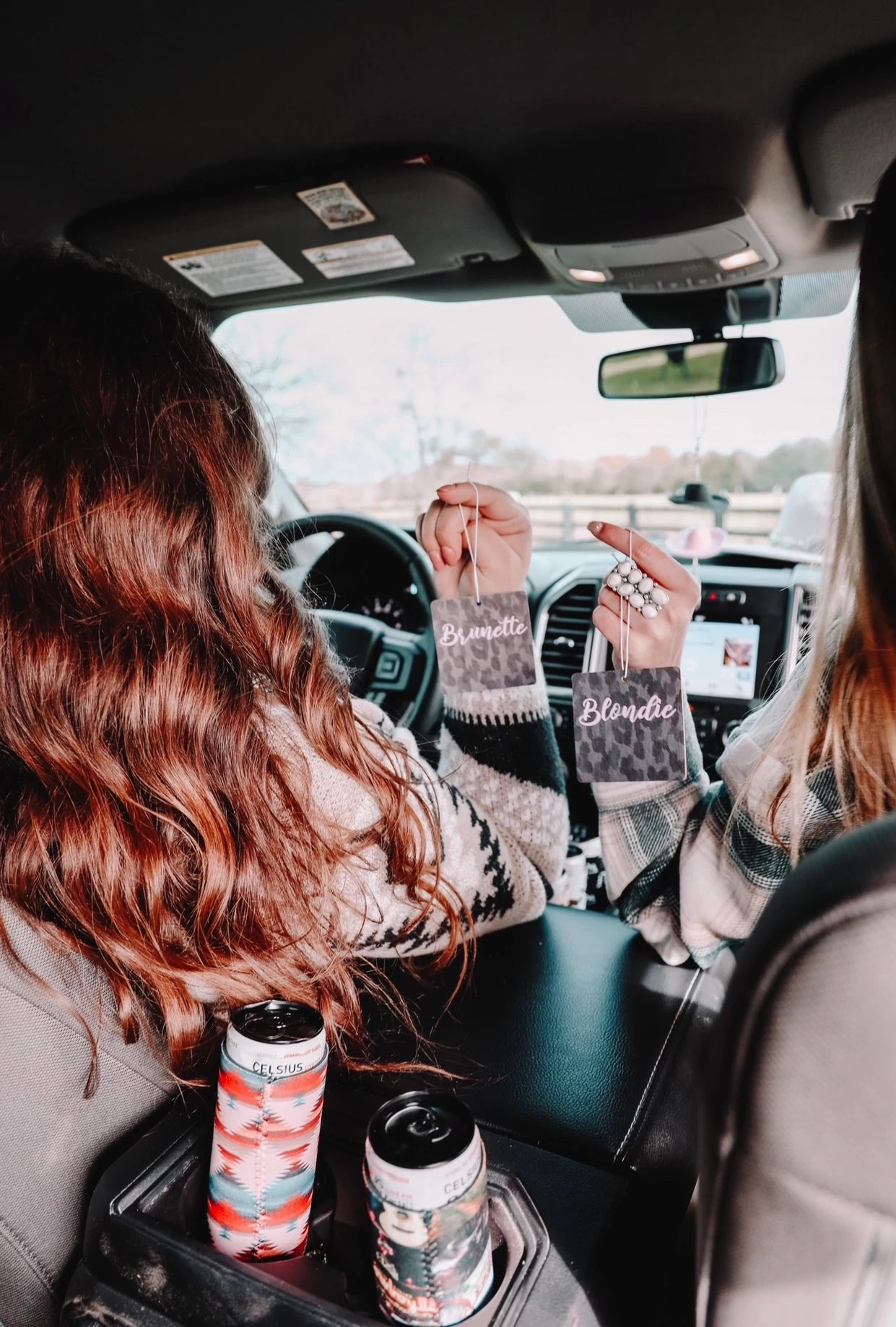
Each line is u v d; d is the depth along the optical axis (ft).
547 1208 2.11
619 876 3.26
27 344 2.38
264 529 2.95
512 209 5.40
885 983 1.16
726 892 2.95
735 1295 1.48
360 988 3.12
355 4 4.25
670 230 5.12
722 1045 1.36
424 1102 1.92
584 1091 2.61
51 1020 2.23
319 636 2.79
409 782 2.74
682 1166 2.51
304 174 5.57
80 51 4.62
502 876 3.14
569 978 3.21
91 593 2.31
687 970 3.28
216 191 5.75
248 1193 1.97
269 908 2.49
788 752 2.57
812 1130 1.27
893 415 1.88
